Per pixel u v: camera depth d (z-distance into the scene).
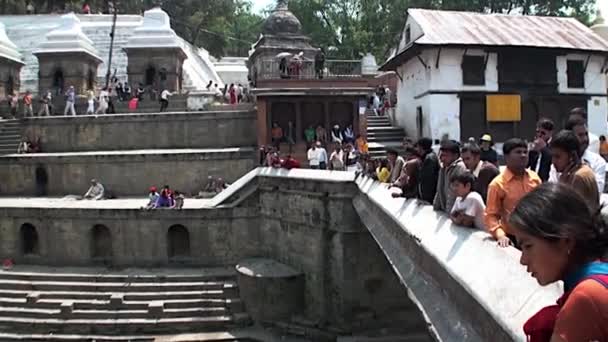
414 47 24.88
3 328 17.86
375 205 12.11
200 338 17.00
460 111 25.39
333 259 16.80
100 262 21.30
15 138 30.25
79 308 18.39
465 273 5.83
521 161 6.31
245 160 25.50
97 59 41.06
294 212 18.47
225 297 18.73
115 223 21.17
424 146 10.34
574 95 26.33
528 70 25.86
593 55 26.31
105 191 26.19
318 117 25.59
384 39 54.03
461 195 7.17
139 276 19.69
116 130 28.44
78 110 33.47
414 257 8.16
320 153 21.95
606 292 2.17
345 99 25.48
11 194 27.36
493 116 25.53
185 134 28.00
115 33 49.41
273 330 17.50
